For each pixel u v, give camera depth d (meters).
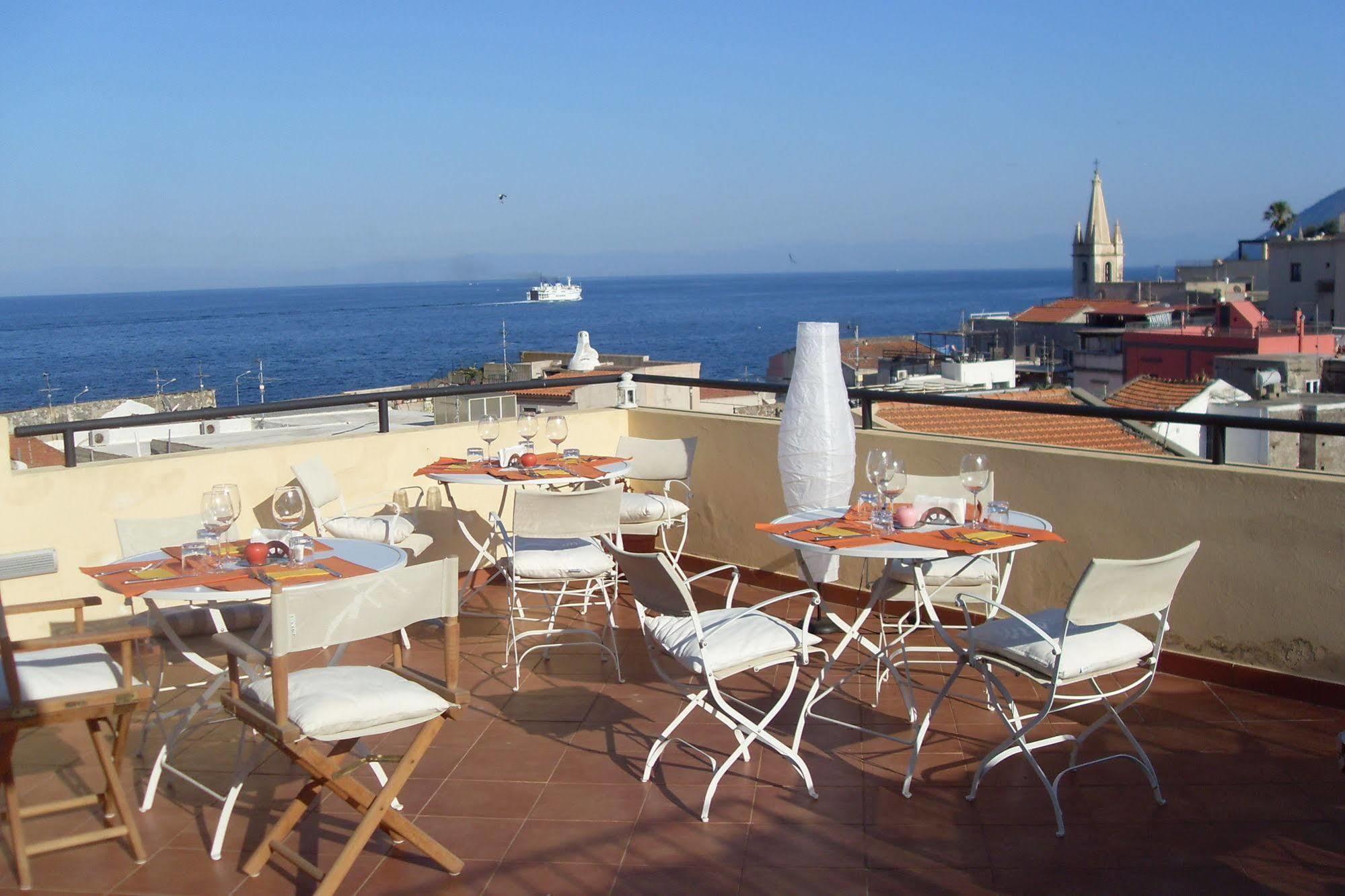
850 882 3.06
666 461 6.14
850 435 5.18
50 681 3.26
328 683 3.17
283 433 12.94
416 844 3.14
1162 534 4.69
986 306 184.75
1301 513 4.28
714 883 3.06
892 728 4.17
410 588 3.09
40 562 4.64
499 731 4.19
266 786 3.77
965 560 4.45
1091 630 3.60
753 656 3.58
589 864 3.18
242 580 3.43
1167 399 20.36
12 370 73.00
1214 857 3.15
